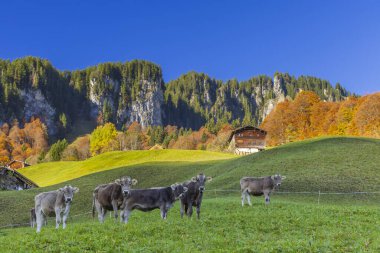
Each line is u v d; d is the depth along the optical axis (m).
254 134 152.62
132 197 28.05
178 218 30.31
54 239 22.38
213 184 63.19
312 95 192.75
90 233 23.92
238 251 19.78
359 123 151.88
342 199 49.19
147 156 128.25
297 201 48.00
